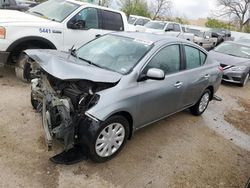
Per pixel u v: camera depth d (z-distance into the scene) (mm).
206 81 5594
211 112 6586
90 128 3357
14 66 6184
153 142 4527
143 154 4113
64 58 3934
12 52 5922
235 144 5062
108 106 3432
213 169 4070
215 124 5863
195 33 20156
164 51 4449
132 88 3760
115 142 3764
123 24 8039
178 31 17578
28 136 4082
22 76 5840
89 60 4289
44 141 3996
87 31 7047
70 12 6801
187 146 4613
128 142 4371
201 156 4379
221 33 27375
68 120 3330
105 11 7582
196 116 6047
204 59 5672
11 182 3150
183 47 4957
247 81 10961
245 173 4113
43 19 6539
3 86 5832
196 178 3779
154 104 4219
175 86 4590
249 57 10391
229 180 3867
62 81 3518
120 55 4242
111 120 3543
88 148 3459
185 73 4898
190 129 5320
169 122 5453
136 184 3449
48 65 3480
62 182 3264
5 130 4164
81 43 6977
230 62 9656
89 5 7184
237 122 6234
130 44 4441
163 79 3949
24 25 5887
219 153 4586
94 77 3377
